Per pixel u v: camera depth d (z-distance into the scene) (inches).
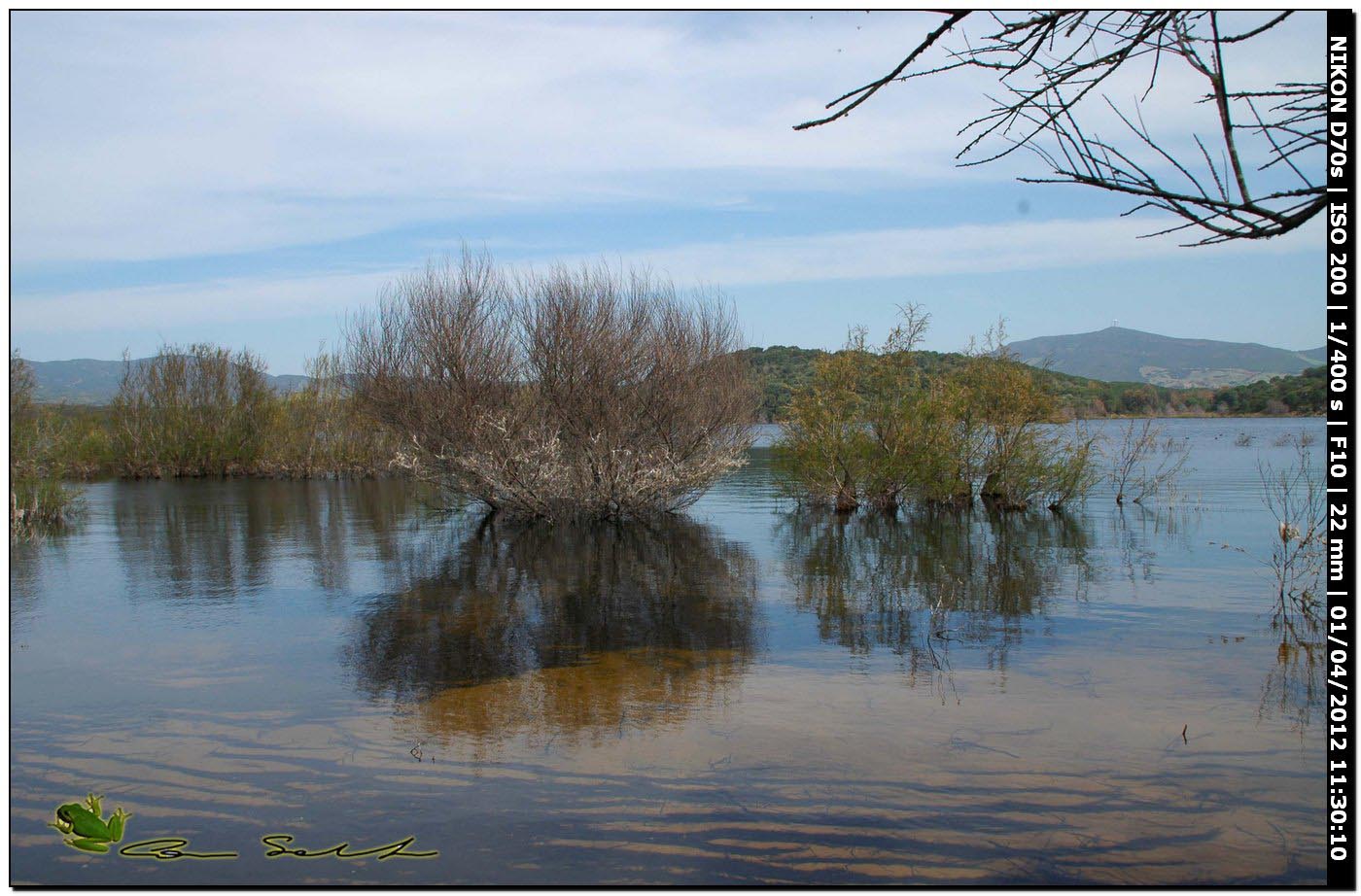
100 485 1117.1
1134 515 700.7
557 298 689.0
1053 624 355.6
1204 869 166.4
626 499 685.3
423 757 222.7
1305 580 432.5
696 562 517.0
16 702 267.6
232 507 840.3
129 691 277.3
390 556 545.6
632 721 247.3
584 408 676.7
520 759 220.8
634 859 171.5
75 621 371.9
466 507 799.1
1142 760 217.5
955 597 409.7
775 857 171.6
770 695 269.3
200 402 1280.8
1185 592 412.8
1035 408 747.4
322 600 413.4
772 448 819.4
